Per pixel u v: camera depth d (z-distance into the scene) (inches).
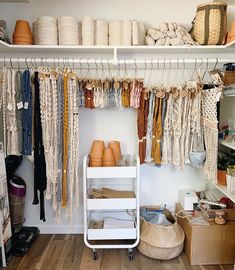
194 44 78.2
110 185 95.4
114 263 79.4
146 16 87.7
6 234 79.4
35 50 83.7
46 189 79.5
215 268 76.9
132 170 78.7
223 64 88.0
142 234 82.4
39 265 78.3
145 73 90.6
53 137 77.6
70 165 79.7
